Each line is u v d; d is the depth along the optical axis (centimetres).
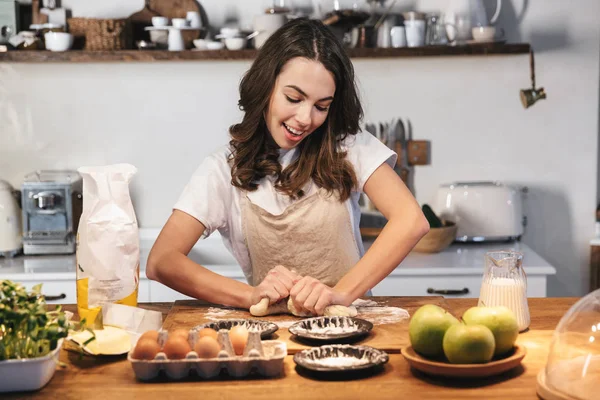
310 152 202
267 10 340
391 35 341
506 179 364
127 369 145
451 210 345
